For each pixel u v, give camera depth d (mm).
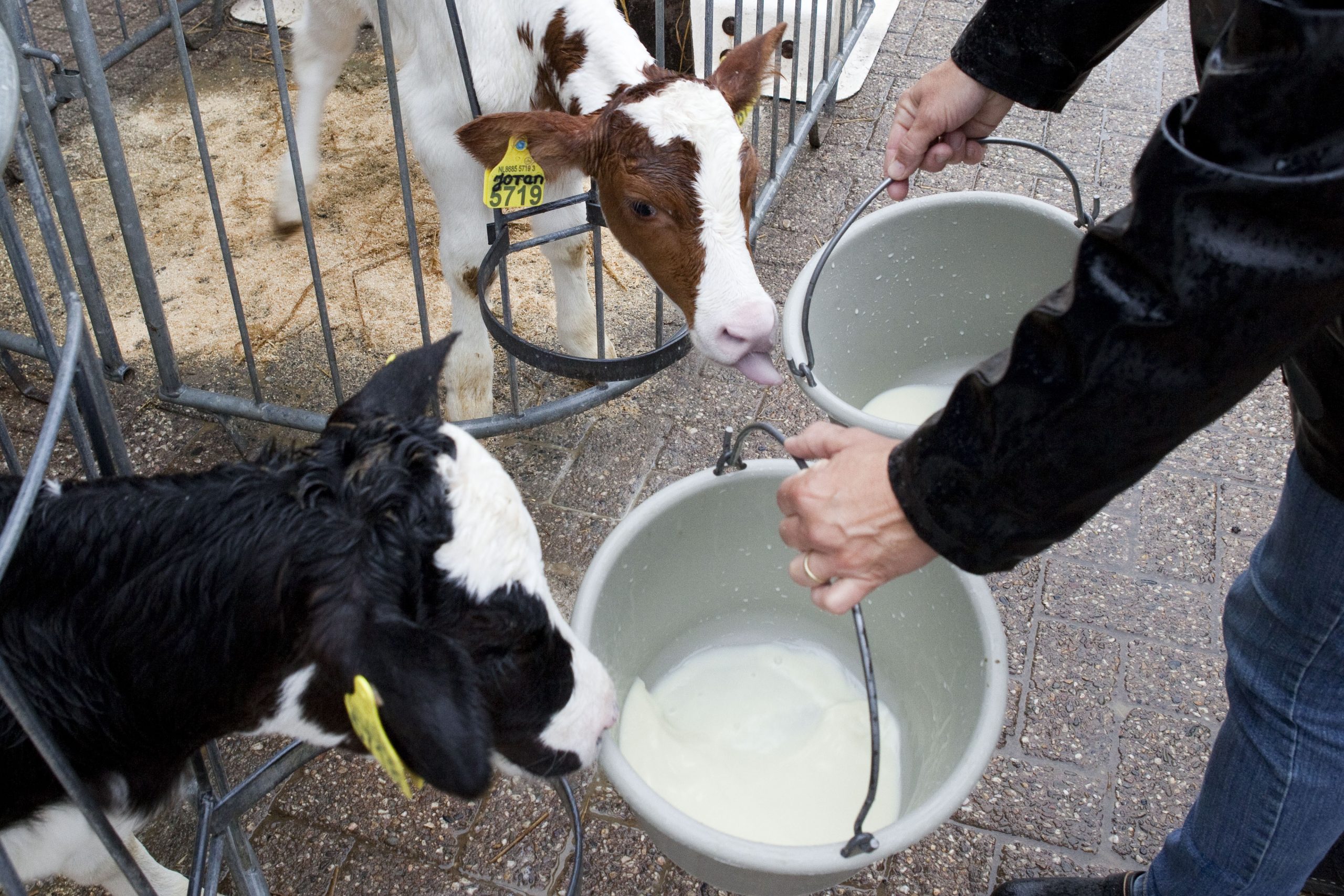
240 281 3502
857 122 4293
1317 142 891
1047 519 1153
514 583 1399
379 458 1384
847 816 1987
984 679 1724
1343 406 1224
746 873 1584
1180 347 996
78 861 1657
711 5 2822
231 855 1837
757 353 2381
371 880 2076
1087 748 2307
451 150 2746
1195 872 1621
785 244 3680
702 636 2314
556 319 3439
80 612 1355
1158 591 2627
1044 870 2100
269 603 1315
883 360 2879
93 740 1402
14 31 1980
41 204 1287
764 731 2168
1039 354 1071
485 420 2885
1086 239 1056
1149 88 4406
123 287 3453
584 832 2146
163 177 3895
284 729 1502
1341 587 1319
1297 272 938
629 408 3115
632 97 2336
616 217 2441
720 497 2072
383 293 3496
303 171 3529
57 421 995
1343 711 1390
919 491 1191
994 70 1854
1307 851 1487
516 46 2715
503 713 1464
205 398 2930
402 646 1176
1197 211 944
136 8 4773
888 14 4801
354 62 4574
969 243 2695
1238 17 922
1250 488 2873
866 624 2207
